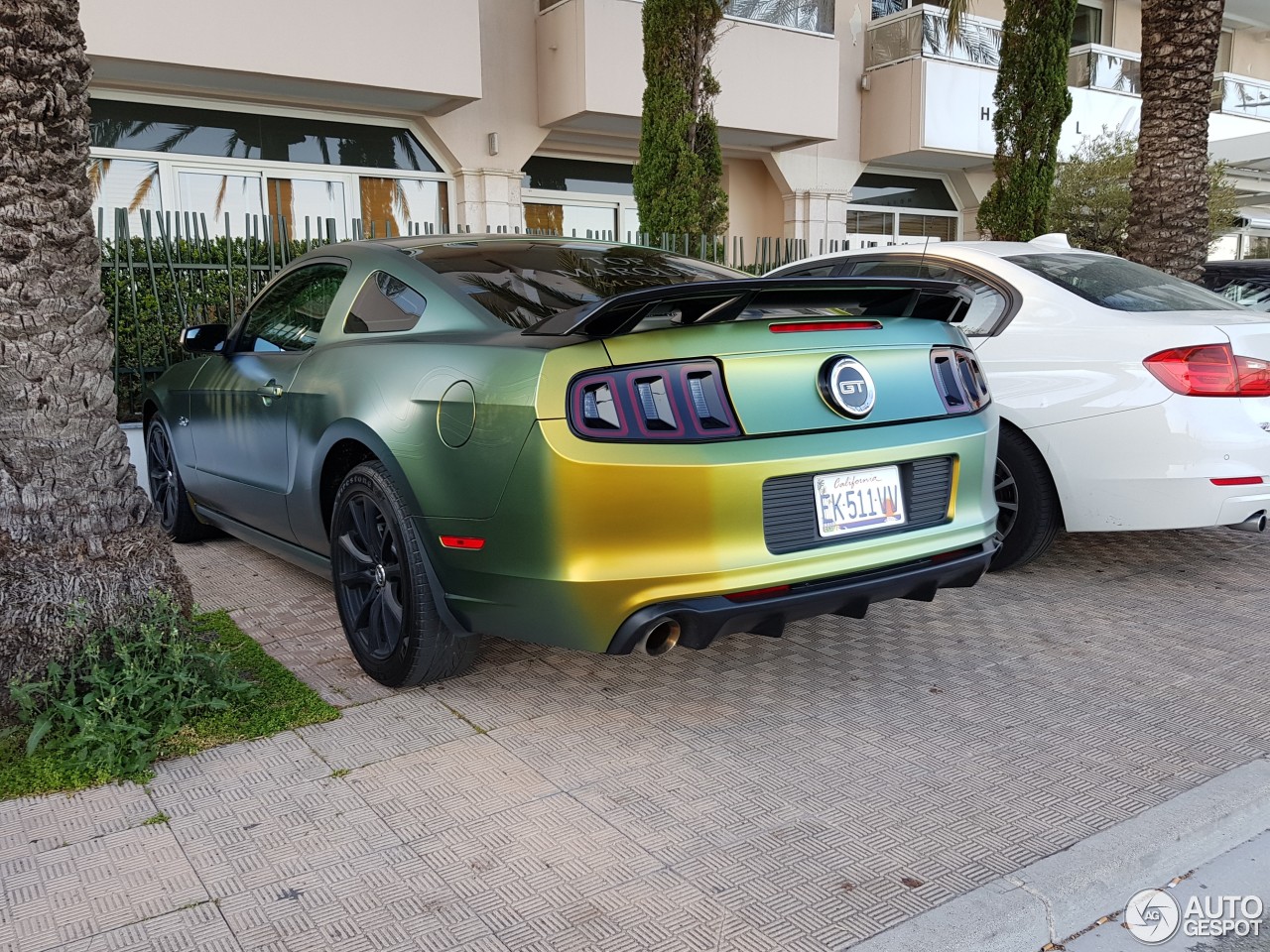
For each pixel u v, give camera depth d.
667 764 2.86
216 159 10.84
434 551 2.97
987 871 2.31
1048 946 2.20
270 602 4.30
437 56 10.54
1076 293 4.45
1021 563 4.59
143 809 2.60
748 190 15.37
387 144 11.85
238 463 4.26
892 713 3.21
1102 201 14.08
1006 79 9.77
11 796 2.66
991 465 3.28
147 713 2.98
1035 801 2.64
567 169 13.52
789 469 2.71
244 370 4.17
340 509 3.39
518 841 2.45
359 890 2.25
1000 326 4.50
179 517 5.23
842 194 15.50
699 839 2.46
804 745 2.98
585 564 2.60
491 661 3.62
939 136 14.84
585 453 2.56
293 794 2.68
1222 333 4.02
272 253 6.93
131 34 9.12
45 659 2.95
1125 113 16.84
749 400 2.71
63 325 3.04
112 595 3.07
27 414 3.02
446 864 2.35
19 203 2.95
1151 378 4.05
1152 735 3.03
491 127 12.12
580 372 2.60
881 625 4.05
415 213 12.16
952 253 4.90
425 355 3.04
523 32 12.20
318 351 3.67
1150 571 4.75
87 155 3.12
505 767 2.84
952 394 3.17
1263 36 22.11
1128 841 2.42
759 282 2.68
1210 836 2.54
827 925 2.12
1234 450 4.00
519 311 3.15
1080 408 4.20
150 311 6.67
